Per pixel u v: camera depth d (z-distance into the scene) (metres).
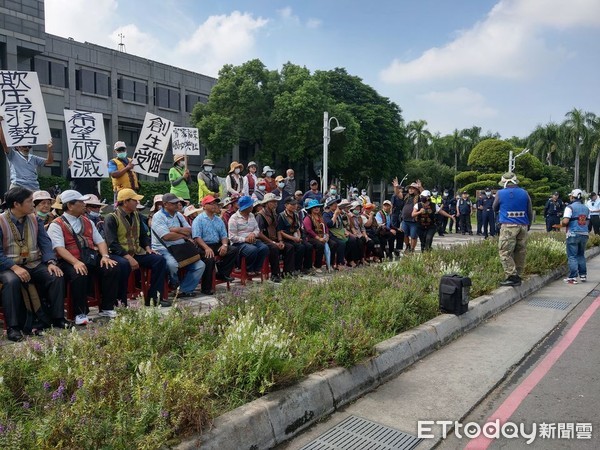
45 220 6.95
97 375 3.34
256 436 3.30
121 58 37.03
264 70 35.03
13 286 5.08
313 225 9.72
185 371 3.65
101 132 9.59
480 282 7.59
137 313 4.61
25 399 3.38
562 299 8.30
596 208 18.06
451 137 68.38
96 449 2.69
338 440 3.55
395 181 13.76
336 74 41.94
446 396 4.31
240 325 4.22
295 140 34.12
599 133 54.72
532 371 4.97
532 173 47.94
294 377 3.86
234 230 8.27
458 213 21.50
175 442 2.90
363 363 4.44
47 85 32.41
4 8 28.14
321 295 6.13
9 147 8.06
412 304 6.04
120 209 6.52
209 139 33.81
